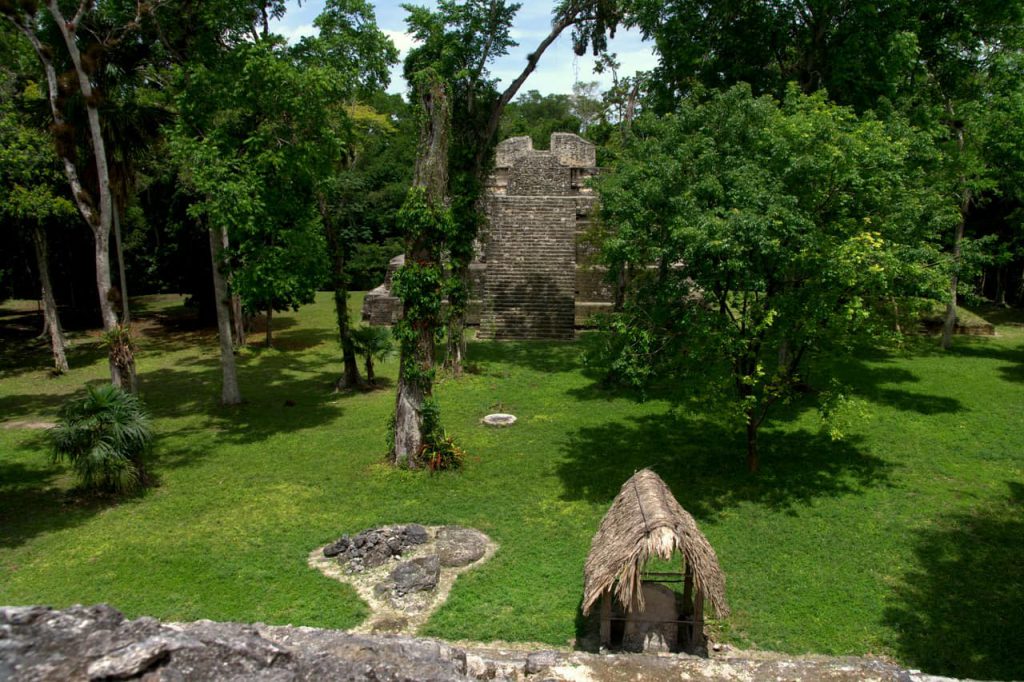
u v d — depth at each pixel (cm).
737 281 1162
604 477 1373
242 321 2702
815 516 1175
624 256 1263
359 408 1884
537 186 4047
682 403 1315
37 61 1916
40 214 2081
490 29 2106
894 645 825
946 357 2266
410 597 931
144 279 3462
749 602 923
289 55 1730
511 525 1170
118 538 1119
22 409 1919
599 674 608
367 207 4628
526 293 2889
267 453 1531
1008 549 1045
